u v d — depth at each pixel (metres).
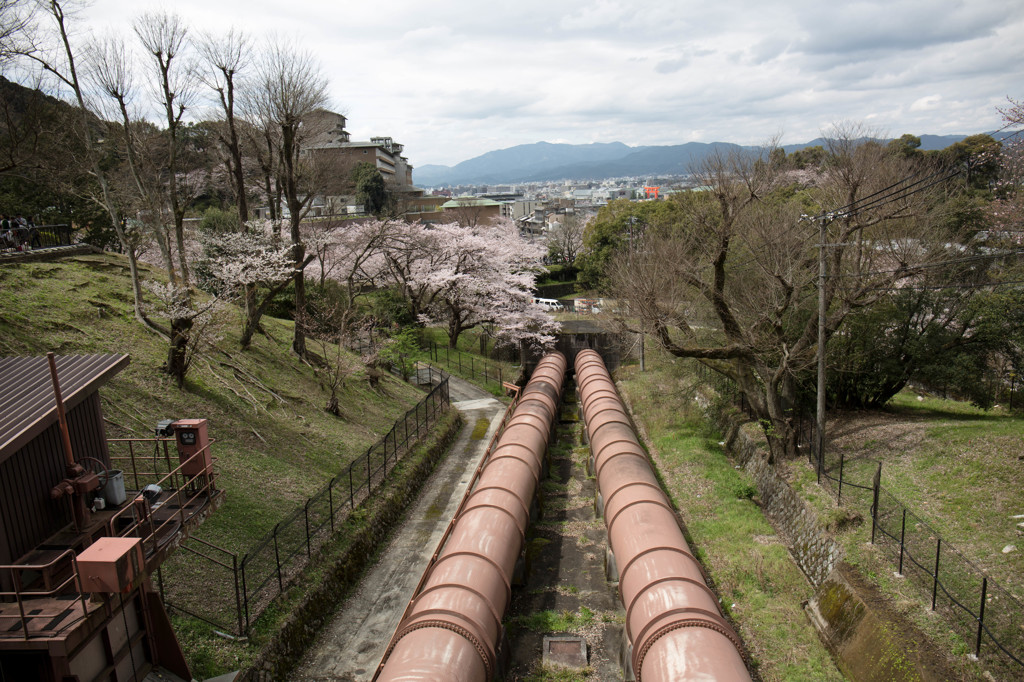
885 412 26.83
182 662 11.34
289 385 26.67
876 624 13.70
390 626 16.00
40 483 9.94
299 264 28.91
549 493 25.52
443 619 12.52
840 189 23.59
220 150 36.16
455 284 45.41
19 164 21.53
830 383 27.47
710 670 10.66
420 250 45.41
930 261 22.02
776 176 24.70
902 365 26.38
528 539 21.52
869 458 21.61
